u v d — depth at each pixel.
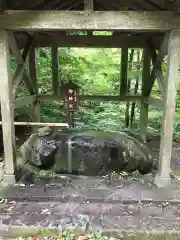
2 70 3.23
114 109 7.50
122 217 2.82
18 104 3.98
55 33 5.30
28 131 6.03
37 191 3.34
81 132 4.43
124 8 4.08
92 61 8.01
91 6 3.02
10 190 3.36
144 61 5.32
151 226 2.67
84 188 3.43
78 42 5.18
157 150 4.99
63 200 3.14
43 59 7.64
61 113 6.73
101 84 7.50
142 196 3.23
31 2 3.30
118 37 5.14
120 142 4.10
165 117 3.33
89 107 7.50
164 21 3.03
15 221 2.73
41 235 2.65
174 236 2.60
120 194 3.27
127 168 3.94
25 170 3.95
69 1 4.16
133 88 7.80
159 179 3.51
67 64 7.80
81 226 2.65
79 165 3.86
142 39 5.11
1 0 3.03
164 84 3.45
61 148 3.94
